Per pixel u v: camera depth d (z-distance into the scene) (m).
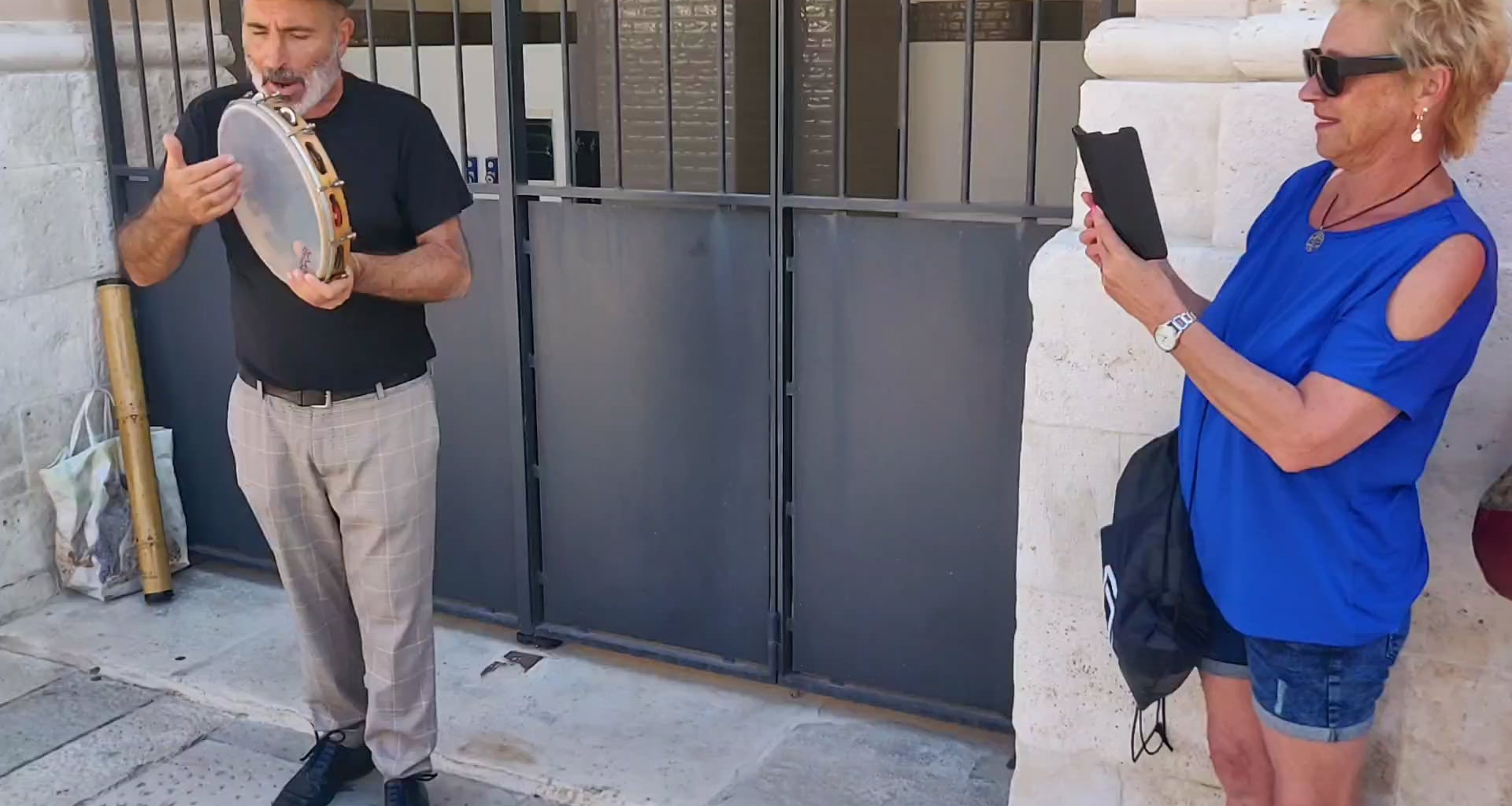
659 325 3.56
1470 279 1.84
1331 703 2.03
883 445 3.36
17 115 4.01
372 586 2.93
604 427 3.70
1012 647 3.31
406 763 3.03
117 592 4.29
